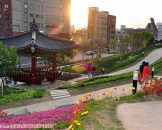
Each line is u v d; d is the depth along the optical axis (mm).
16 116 13695
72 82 36125
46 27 121625
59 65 58688
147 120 10281
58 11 126188
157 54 69750
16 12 99688
